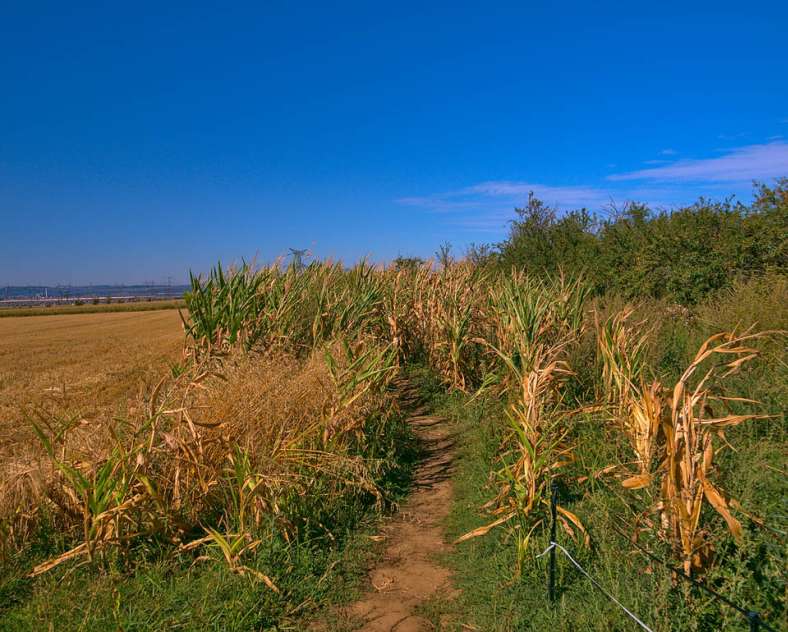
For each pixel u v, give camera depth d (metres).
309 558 5.29
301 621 4.55
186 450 5.81
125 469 5.42
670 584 3.92
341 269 15.47
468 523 6.16
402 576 5.25
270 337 11.16
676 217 14.03
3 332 33.94
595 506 5.28
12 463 6.07
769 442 5.52
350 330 12.29
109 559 5.14
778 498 4.53
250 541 5.29
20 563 5.13
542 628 4.19
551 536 4.60
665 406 4.78
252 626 4.39
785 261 12.23
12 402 12.20
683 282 12.84
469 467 7.82
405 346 14.41
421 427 10.06
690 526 4.05
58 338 28.89
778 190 12.76
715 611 3.83
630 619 3.92
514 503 5.61
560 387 8.34
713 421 4.35
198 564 5.25
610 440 6.50
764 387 6.58
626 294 13.89
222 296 11.25
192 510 5.75
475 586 4.91
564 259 17.84
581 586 4.54
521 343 9.52
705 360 8.14
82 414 7.53
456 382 11.64
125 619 4.33
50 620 4.31
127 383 14.21
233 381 7.48
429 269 15.02
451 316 12.41
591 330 9.68
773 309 8.95
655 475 4.51
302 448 6.78
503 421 8.25
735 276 12.04
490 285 13.12
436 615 4.61
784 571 3.74
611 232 16.12
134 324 39.06
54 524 5.54
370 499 6.89
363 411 7.88
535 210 21.78
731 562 4.06
